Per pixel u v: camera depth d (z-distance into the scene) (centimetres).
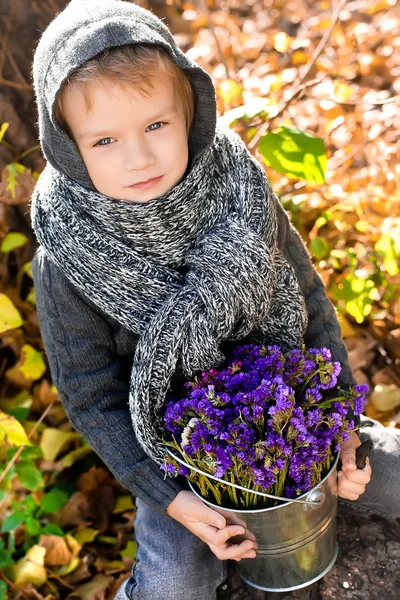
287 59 306
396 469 155
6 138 214
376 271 209
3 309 182
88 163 125
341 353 157
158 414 136
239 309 129
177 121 125
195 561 147
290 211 219
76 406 144
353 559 152
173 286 133
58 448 196
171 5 343
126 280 132
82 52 115
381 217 225
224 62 224
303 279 157
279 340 146
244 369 136
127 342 146
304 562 137
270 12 354
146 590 146
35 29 214
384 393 203
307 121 266
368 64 297
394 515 158
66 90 119
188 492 139
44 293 140
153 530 152
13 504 181
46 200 135
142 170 122
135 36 117
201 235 135
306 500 125
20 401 207
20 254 219
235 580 155
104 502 195
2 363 221
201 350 129
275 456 118
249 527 130
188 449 122
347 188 236
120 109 118
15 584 173
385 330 218
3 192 199
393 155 244
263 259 130
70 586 177
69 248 131
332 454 134
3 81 209
